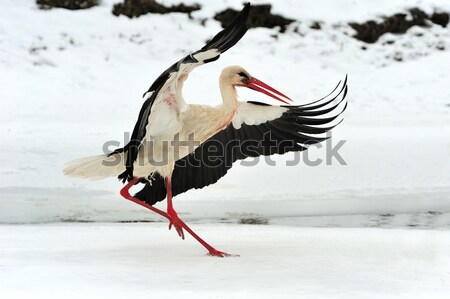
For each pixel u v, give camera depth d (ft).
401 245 31.42
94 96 87.45
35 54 94.53
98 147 64.49
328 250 30.07
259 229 36.86
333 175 54.08
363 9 107.14
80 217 40.86
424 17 106.93
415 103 89.25
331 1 108.68
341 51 101.19
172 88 29.22
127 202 45.39
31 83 88.94
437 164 58.29
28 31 98.02
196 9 105.40
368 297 21.66
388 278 24.35
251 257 28.48
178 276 24.53
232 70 30.94
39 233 34.65
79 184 50.49
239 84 31.09
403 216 41.75
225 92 30.96
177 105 29.73
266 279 24.13
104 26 101.14
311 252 29.58
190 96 88.28
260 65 97.09
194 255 28.91
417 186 50.75
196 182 33.58
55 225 38.01
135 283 23.34
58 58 94.53
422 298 21.65
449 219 40.91
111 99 86.99
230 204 44.98
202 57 26.03
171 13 104.53
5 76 89.45
